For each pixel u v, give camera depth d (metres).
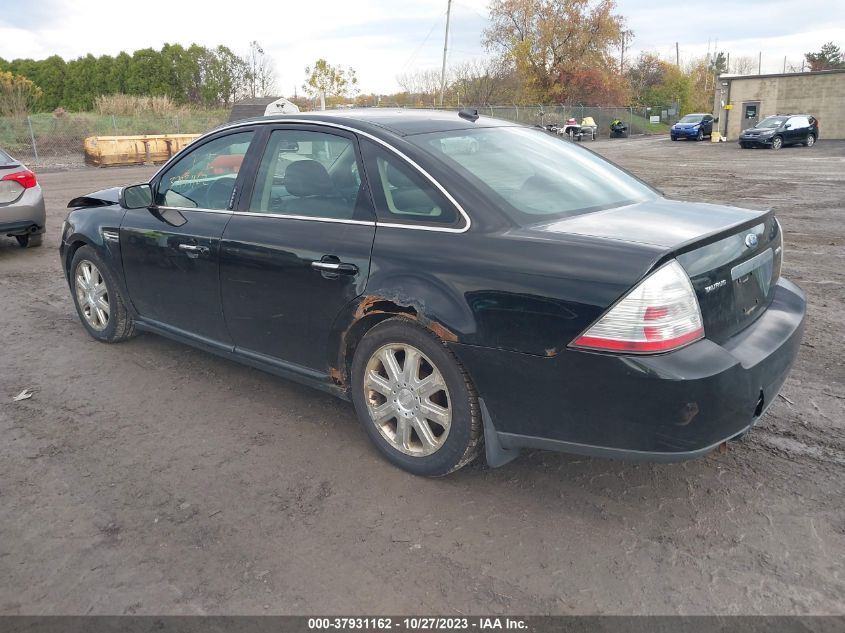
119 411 4.10
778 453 3.46
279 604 2.49
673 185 15.38
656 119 64.06
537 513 3.00
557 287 2.66
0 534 2.92
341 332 3.43
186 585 2.59
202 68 56.09
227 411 4.08
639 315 2.52
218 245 3.94
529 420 2.84
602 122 52.44
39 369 4.77
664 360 2.52
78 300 5.32
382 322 3.25
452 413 3.06
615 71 57.12
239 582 2.61
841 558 2.66
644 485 3.20
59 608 2.48
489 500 3.11
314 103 43.91
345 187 3.46
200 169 4.25
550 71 56.16
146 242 4.46
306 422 3.93
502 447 3.02
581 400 2.67
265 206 3.81
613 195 3.50
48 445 3.70
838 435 3.63
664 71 76.12
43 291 6.88
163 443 3.71
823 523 2.88
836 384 4.27
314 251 3.44
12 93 31.00
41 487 3.28
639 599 2.48
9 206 8.45
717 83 40.22
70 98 56.66
